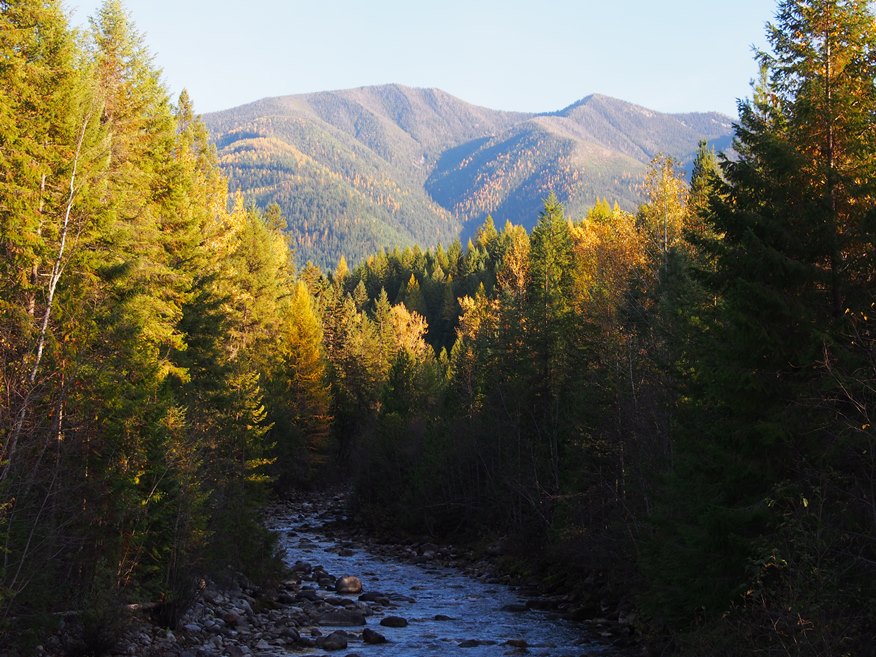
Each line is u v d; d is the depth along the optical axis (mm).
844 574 10781
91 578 17000
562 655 19031
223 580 23984
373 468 51906
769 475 13773
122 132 28359
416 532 45375
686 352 18844
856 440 11617
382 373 88375
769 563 11578
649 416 24172
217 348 34594
